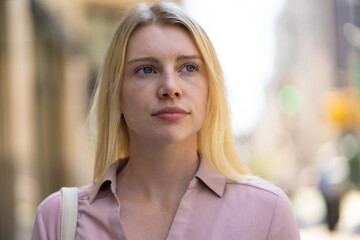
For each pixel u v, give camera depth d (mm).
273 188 2303
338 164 14969
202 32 2229
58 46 13992
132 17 2232
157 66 2189
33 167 10789
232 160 2438
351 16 25406
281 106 51062
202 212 2221
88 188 2377
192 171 2336
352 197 19703
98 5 16562
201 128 2432
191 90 2195
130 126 2256
